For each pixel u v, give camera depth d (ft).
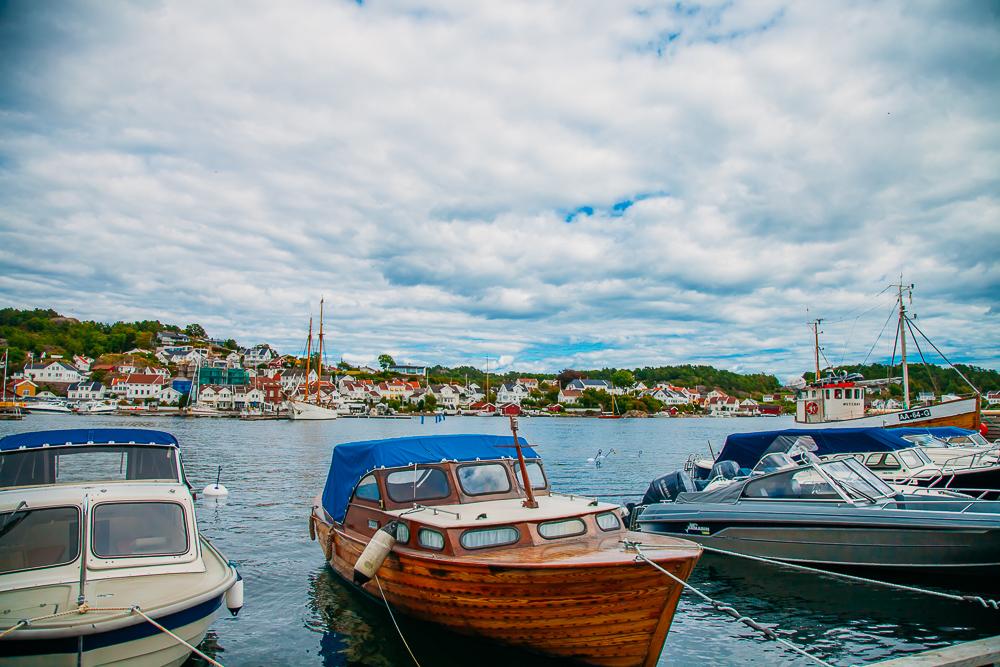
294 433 244.63
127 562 26.27
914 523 38.45
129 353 615.57
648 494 55.83
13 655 21.31
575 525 31.22
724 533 45.27
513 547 29.63
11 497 27.27
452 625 30.30
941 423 111.14
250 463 121.08
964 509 40.01
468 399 603.67
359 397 519.60
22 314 645.51
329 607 36.50
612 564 26.21
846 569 41.11
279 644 31.65
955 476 58.03
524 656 29.50
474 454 36.86
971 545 36.91
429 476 35.24
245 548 51.13
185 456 136.05
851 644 31.73
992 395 355.56
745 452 59.88
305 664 29.58
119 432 33.76
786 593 38.73
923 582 39.11
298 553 49.49
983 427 108.78
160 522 28.07
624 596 26.94
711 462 70.33
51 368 509.76
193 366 580.71
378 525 34.14
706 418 585.63
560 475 108.37
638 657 28.12
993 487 57.21
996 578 37.52
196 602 24.56
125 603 23.75
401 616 33.30
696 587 40.09
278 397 456.86
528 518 30.45
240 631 33.24
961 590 38.22
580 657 28.71
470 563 27.71
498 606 28.19
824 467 45.42
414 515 31.96
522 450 38.34
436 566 28.94
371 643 31.71
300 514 66.18
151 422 330.75
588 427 355.56
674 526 47.83
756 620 34.86
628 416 556.92
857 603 36.94
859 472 46.37
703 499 47.88
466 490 35.17
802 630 33.47
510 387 606.96
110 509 27.53
